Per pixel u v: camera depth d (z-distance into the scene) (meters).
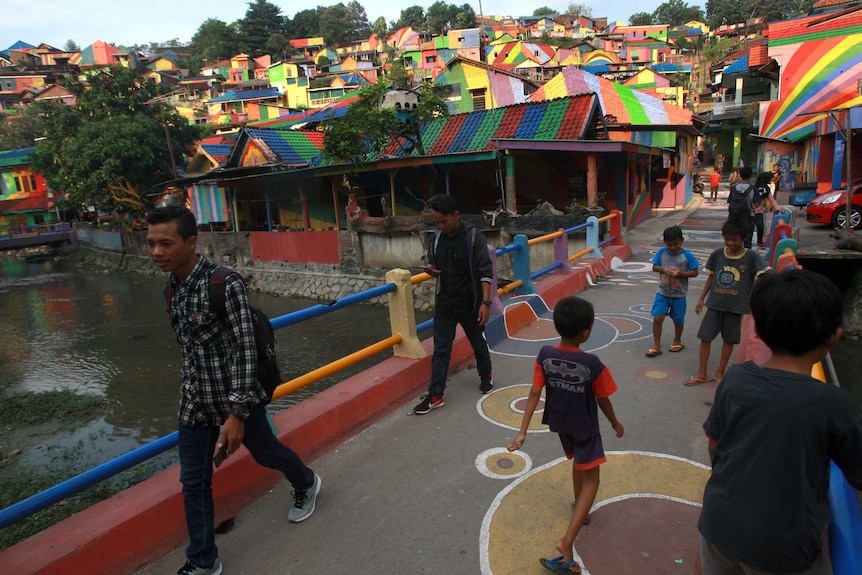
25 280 30.78
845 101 18.88
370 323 15.30
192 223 2.42
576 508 2.59
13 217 43.94
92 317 19.92
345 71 76.38
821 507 1.54
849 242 9.67
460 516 3.08
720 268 4.54
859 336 9.68
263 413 2.81
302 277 20.03
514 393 4.76
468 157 15.80
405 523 3.05
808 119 19.69
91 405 10.35
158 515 2.88
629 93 23.72
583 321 2.63
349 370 11.62
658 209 22.88
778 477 1.52
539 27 91.81
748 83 31.98
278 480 3.51
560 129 16.41
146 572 2.73
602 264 10.09
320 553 2.84
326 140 17.81
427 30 90.12
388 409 4.50
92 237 37.69
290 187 23.27
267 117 53.34
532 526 2.96
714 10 98.06
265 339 2.62
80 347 15.66
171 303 2.50
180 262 2.38
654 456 3.61
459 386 4.99
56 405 10.33
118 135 28.67
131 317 19.33
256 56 92.31
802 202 18.09
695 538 2.78
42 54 85.12
